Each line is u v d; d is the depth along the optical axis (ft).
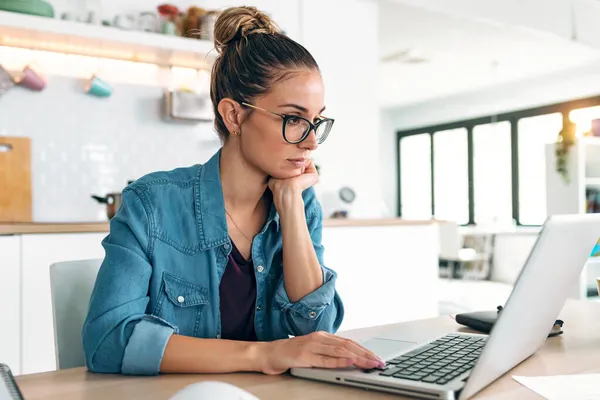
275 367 2.62
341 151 12.59
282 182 3.62
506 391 2.32
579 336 3.42
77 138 9.71
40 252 7.27
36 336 7.25
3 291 7.03
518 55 19.67
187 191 3.57
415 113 28.40
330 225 9.51
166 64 10.44
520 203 23.89
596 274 16.16
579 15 15.47
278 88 3.27
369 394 2.30
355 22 12.82
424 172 28.53
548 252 2.20
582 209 16.06
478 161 25.59
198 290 3.47
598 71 20.84
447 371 2.43
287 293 3.62
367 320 9.96
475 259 17.95
